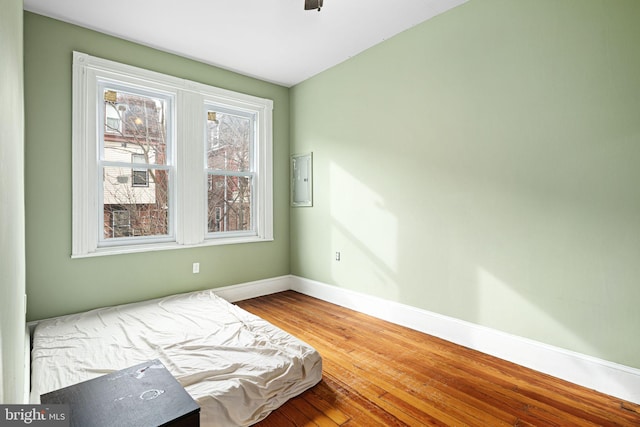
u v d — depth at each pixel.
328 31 2.97
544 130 2.16
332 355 2.42
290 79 4.05
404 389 1.99
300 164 4.16
